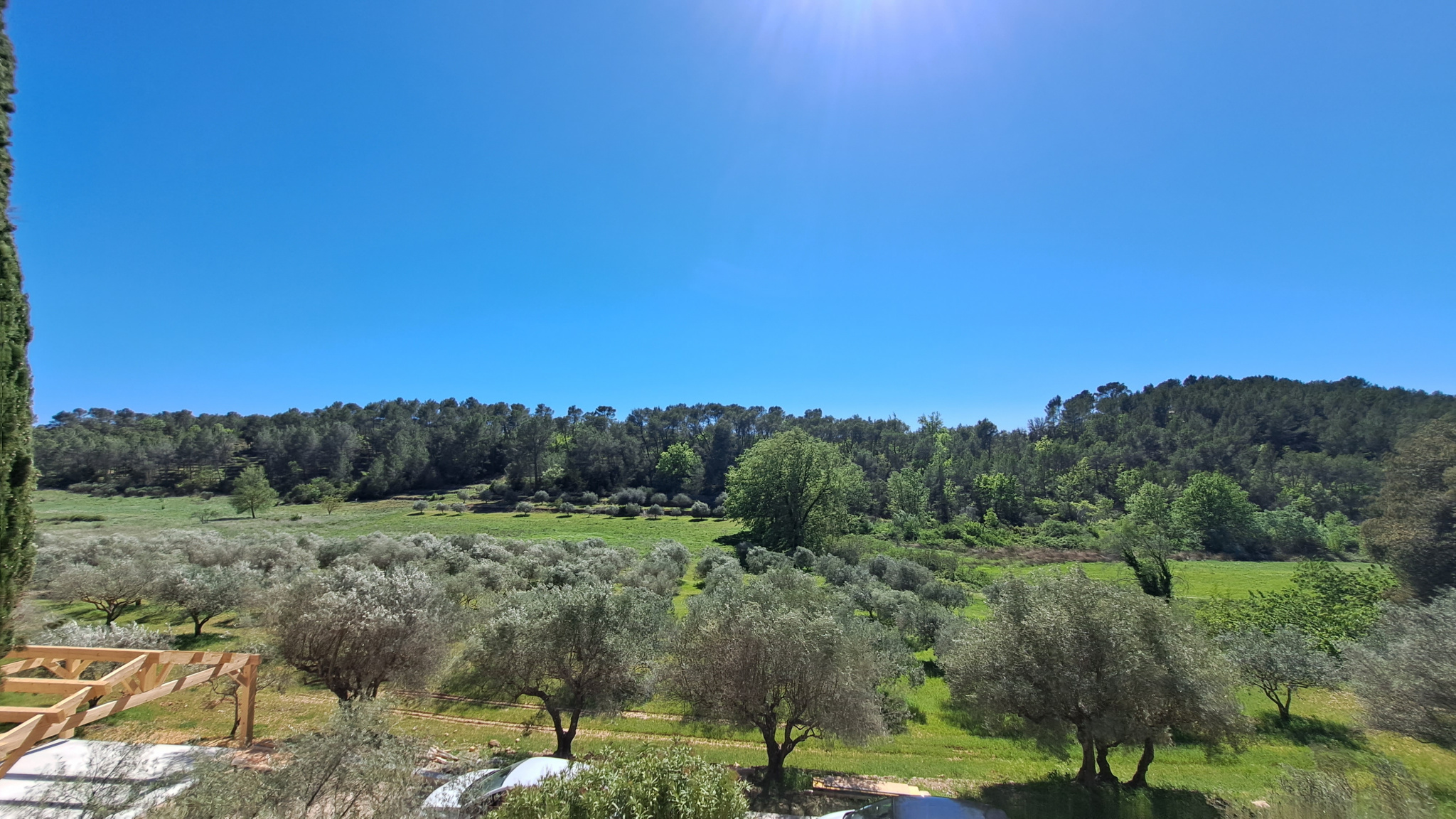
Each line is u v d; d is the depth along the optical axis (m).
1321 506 76.75
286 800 7.84
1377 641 19.84
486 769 11.39
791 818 12.25
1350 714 20.95
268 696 20.92
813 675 15.20
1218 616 31.94
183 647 27.42
